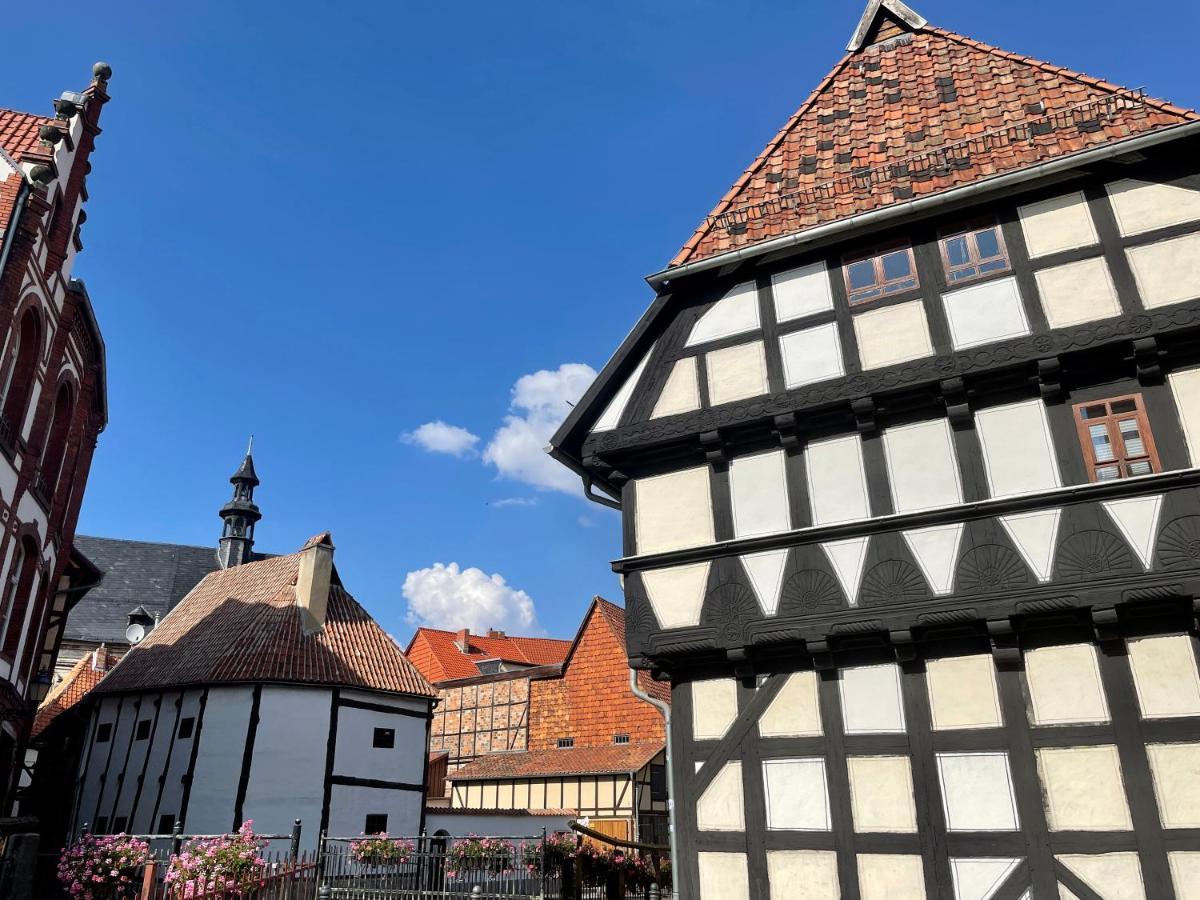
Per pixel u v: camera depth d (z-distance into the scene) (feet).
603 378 36.58
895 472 30.50
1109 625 25.76
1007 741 26.50
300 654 71.92
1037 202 31.17
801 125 40.24
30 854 36.58
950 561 28.12
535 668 106.83
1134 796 24.63
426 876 43.78
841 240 34.12
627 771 84.64
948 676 27.96
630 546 34.73
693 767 30.99
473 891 40.73
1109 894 24.13
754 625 30.48
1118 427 27.78
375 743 72.33
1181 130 28.43
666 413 35.09
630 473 35.94
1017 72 35.78
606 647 100.94
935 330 31.04
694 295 36.86
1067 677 26.43
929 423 30.60
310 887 45.29
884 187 34.32
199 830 64.08
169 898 39.19
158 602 163.94
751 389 33.63
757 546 31.42
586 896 51.37
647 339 37.22
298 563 83.41
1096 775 25.23
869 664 29.17
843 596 29.37
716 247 36.70
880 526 29.48
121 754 74.33
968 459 29.45
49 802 82.64
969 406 30.04
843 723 28.89
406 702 75.82
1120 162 30.09
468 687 114.01
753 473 33.17
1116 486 26.32
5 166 44.16
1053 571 26.55
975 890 25.63
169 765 68.80
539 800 90.48
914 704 28.04
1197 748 24.34
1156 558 25.36
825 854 27.84
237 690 68.18
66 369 54.80
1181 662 25.21
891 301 32.27
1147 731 24.98
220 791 65.10
